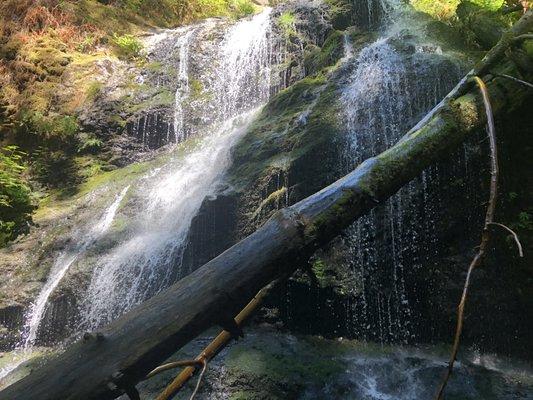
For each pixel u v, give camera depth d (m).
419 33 5.99
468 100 2.73
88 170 7.65
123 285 5.03
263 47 8.29
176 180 6.21
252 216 4.62
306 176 4.57
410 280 4.20
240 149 5.48
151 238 5.40
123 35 10.00
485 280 4.06
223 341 1.66
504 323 4.02
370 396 3.35
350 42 6.69
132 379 1.39
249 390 3.30
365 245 4.21
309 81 6.04
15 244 6.14
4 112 8.38
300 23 8.15
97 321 4.97
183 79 8.69
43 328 5.09
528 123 4.03
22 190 6.73
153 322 1.46
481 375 3.61
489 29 5.23
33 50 8.98
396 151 2.25
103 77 8.70
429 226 4.21
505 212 4.12
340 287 4.08
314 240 1.77
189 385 3.35
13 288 5.40
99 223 6.11
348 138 4.68
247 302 1.61
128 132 8.04
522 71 3.56
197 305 1.52
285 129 5.35
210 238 4.73
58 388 1.33
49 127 7.96
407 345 4.13
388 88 4.99
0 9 9.66
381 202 2.07
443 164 4.23
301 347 3.90
